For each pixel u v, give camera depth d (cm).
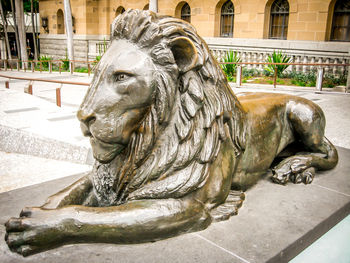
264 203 206
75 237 146
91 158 356
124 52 150
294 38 1427
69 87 1098
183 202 163
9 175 332
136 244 157
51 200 171
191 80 160
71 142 369
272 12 1516
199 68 161
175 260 148
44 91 1005
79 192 182
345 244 206
